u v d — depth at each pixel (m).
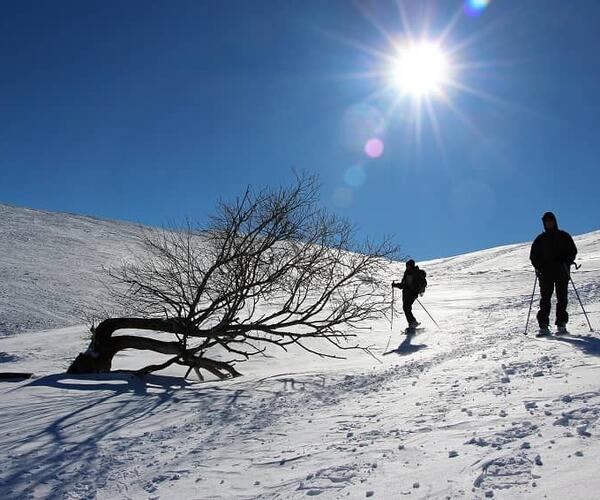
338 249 11.18
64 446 5.23
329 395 6.82
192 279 10.98
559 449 3.48
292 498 3.46
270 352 12.55
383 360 9.68
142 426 5.90
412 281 13.18
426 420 4.77
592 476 2.99
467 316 14.97
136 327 10.57
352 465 3.88
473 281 26.41
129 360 12.56
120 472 4.41
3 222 52.22
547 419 4.13
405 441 4.25
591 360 6.01
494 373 6.14
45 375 10.23
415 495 3.18
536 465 3.29
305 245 10.90
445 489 3.19
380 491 3.32
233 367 11.05
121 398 7.43
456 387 5.86
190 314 10.63
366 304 13.80
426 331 13.24
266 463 4.26
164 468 4.42
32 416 6.54
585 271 23.69
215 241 10.86
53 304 27.91
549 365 6.07
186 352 10.41
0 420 6.41
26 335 19.02
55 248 44.84
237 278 10.52
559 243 8.52
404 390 6.27
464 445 3.89
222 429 5.59
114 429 5.80
